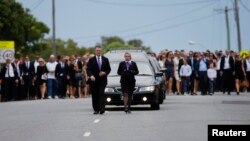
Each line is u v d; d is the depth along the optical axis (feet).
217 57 217.77
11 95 195.72
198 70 206.39
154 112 129.59
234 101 161.99
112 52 147.95
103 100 128.16
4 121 118.42
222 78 208.03
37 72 199.41
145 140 85.25
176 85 211.20
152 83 135.03
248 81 220.64
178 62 209.67
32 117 124.88
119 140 85.66
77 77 203.21
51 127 104.32
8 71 194.39
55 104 163.43
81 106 153.69
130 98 129.70
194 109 135.64
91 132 95.45
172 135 89.97
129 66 129.39
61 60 202.49
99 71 128.57
